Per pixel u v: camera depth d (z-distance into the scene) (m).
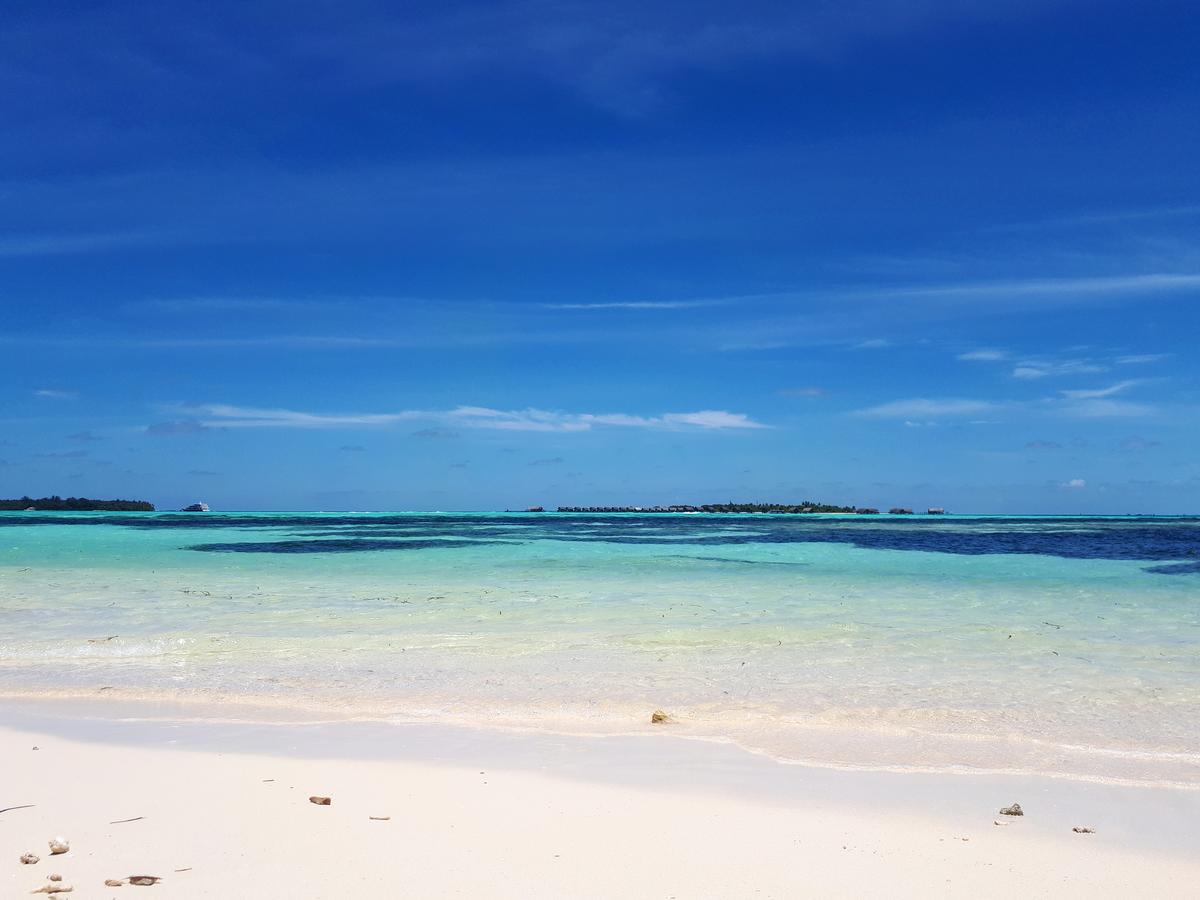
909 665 12.18
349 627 15.32
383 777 7.17
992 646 13.62
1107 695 10.41
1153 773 7.49
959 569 27.69
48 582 22.69
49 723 9.05
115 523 73.81
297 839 5.75
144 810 6.30
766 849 5.70
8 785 6.88
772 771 7.49
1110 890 5.11
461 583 22.91
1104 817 6.38
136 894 4.84
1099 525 81.25
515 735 8.62
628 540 46.59
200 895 4.84
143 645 13.49
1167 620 16.42
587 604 18.53
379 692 10.50
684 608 17.89
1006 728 8.98
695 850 5.66
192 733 8.65
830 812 6.45
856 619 16.42
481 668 11.87
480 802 6.56
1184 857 5.63
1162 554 35.06
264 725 8.98
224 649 13.20
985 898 4.99
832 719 9.30
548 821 6.17
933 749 8.22
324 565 28.66
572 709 9.72
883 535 53.53
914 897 4.99
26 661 12.29
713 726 9.01
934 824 6.21
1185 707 9.84
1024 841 5.89
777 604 18.58
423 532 56.84
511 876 5.20
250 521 84.81
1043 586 22.38
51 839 5.52
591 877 5.20
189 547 38.28
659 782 7.14
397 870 5.25
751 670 11.79
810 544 42.47
